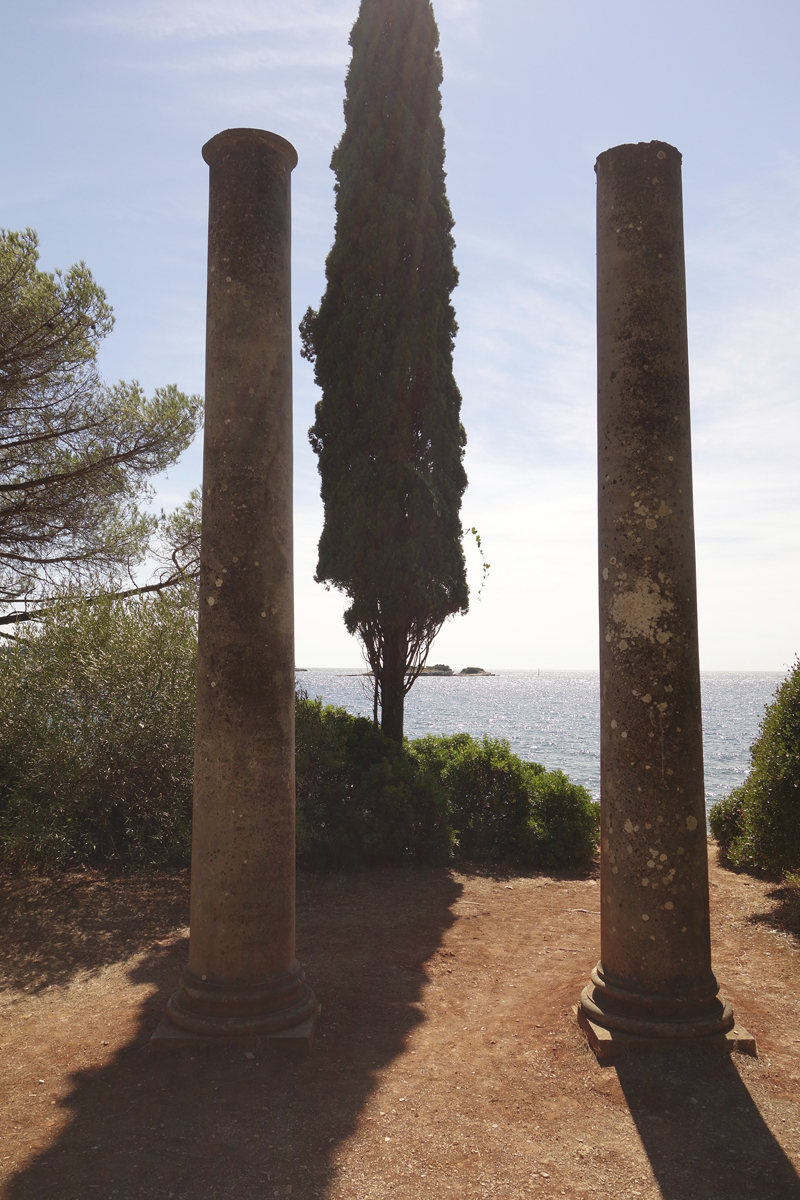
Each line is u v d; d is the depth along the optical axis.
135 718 7.85
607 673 4.13
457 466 10.25
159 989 4.79
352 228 10.05
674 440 4.14
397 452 9.48
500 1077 3.64
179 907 6.61
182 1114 3.29
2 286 9.19
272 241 4.26
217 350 4.17
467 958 5.43
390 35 10.37
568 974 5.01
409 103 10.24
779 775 6.48
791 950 5.36
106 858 7.99
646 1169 2.92
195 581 10.23
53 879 7.37
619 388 4.21
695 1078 3.52
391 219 9.78
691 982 3.87
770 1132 3.14
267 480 4.11
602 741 4.16
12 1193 2.76
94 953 5.50
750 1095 3.40
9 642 9.37
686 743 3.96
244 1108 3.33
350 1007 4.47
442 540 9.67
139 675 8.02
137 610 8.69
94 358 10.41
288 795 4.10
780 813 6.44
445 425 10.03
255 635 4.00
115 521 11.56
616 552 4.13
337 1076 3.62
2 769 8.21
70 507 10.60
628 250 4.25
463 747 9.56
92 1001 4.62
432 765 8.98
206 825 3.96
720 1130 3.17
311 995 4.14
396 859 8.19
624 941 3.96
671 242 4.27
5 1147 3.05
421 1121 3.26
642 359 4.17
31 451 10.32
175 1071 3.61
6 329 9.31
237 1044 3.75
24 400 9.91
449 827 8.34
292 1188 2.81
